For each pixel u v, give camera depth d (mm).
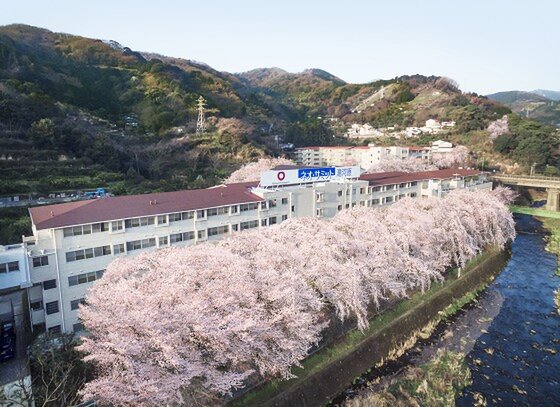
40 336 23359
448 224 39906
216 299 18922
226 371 19266
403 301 31672
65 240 26016
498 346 28641
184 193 35594
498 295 37719
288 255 25828
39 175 56688
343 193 46125
